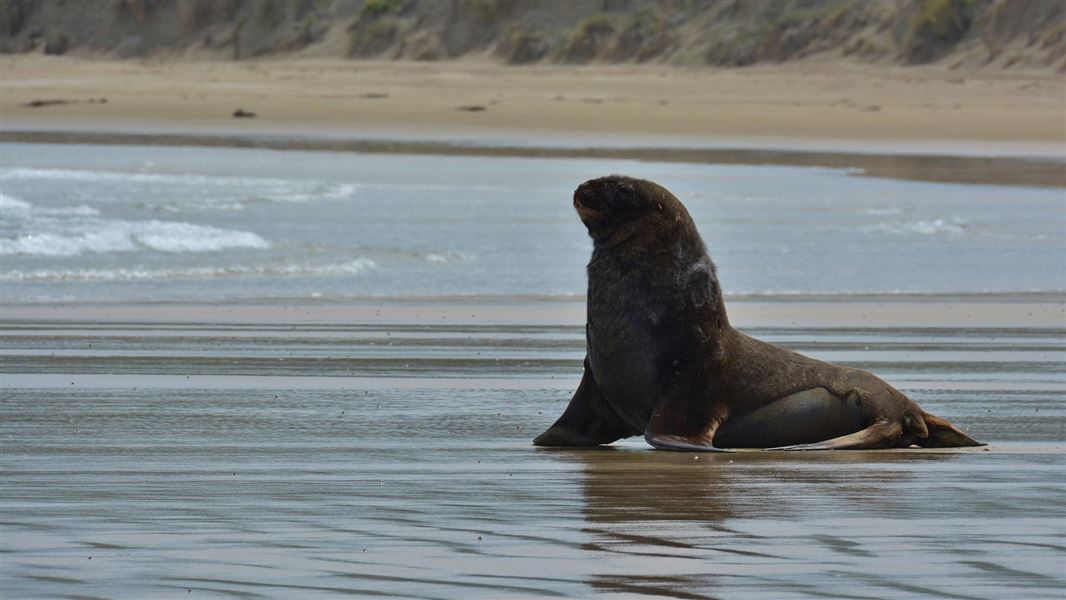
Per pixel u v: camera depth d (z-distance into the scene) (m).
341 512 24.11
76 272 70.69
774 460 31.06
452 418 37.31
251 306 62.25
